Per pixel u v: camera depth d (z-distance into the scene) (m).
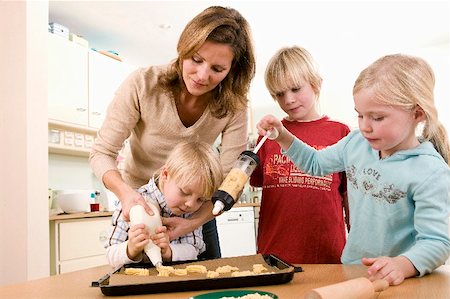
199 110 1.33
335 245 1.51
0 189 2.22
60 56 3.12
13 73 2.26
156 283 0.76
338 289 0.58
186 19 3.53
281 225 1.54
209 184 1.14
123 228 1.18
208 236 1.46
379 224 1.01
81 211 3.05
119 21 3.52
